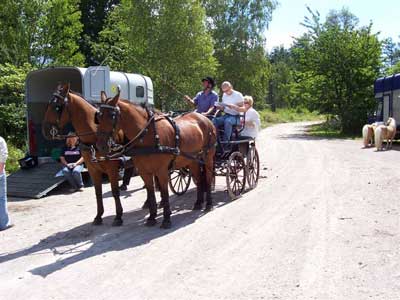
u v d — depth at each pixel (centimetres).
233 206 958
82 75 1264
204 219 855
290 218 837
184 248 681
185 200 1047
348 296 501
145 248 688
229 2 4822
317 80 3712
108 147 730
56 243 736
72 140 1223
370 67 3550
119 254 663
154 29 3119
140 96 1530
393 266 586
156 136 781
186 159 872
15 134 1925
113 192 838
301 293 511
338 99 3684
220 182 1287
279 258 627
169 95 3097
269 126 5294
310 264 600
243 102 1077
